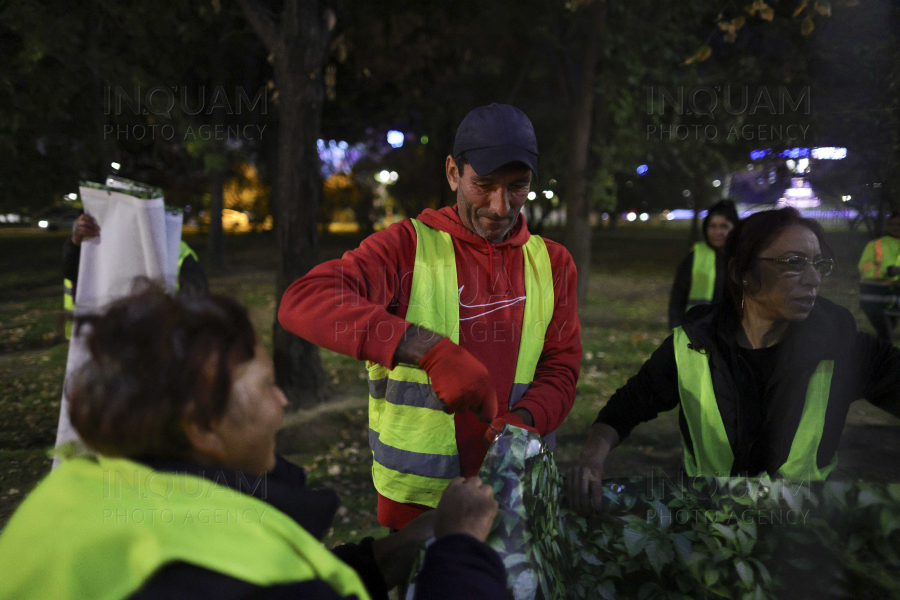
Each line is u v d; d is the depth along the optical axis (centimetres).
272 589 67
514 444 110
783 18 519
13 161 890
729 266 152
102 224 249
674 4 936
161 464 73
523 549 101
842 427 142
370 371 156
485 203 143
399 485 149
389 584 113
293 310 131
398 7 1029
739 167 984
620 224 6300
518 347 153
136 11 700
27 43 616
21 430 476
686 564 126
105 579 62
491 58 1100
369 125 1834
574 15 981
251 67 1238
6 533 70
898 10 99
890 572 120
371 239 151
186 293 78
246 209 2898
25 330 844
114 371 70
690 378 156
